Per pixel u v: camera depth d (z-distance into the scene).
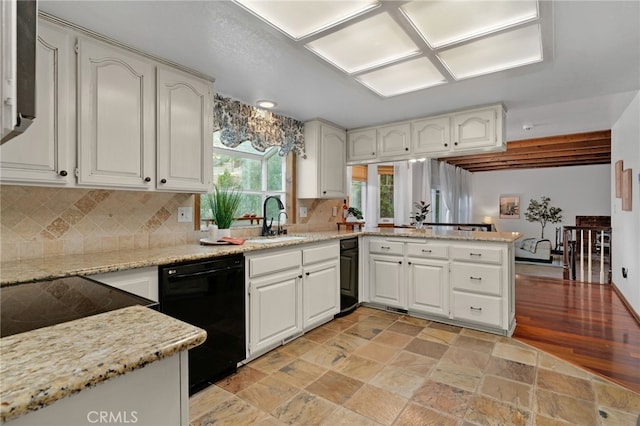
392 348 2.58
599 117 3.90
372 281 3.54
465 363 2.33
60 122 1.69
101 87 1.84
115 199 2.15
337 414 1.76
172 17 1.70
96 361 0.55
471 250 2.94
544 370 2.22
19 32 0.60
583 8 1.63
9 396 0.44
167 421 0.65
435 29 1.86
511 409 1.79
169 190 2.17
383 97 2.90
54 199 1.90
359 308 3.61
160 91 2.12
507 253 2.79
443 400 1.88
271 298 2.50
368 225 6.66
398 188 6.96
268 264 2.47
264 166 3.57
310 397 1.92
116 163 1.90
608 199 8.40
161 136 2.12
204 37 1.89
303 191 3.64
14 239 1.76
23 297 1.06
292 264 2.69
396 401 1.88
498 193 9.67
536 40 1.97
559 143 5.34
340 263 3.27
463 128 3.25
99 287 1.19
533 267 6.22
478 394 1.94
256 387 2.03
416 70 2.38
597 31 1.84
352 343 2.67
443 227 5.88
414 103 3.07
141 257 1.85
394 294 3.39
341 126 3.88
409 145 3.58
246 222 3.30
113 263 1.66
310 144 3.58
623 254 3.96
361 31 1.86
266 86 2.62
